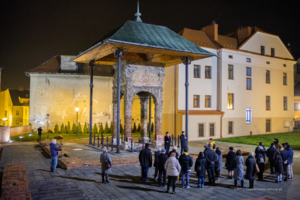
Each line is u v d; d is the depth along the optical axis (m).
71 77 41.56
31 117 40.50
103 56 21.78
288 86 41.47
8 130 28.84
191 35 33.56
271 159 14.38
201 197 10.57
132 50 19.02
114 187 11.48
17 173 12.12
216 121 33.12
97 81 42.38
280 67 40.34
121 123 42.91
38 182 11.81
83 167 14.73
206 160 12.52
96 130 39.84
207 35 35.72
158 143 22.59
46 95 40.91
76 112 41.28
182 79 31.61
